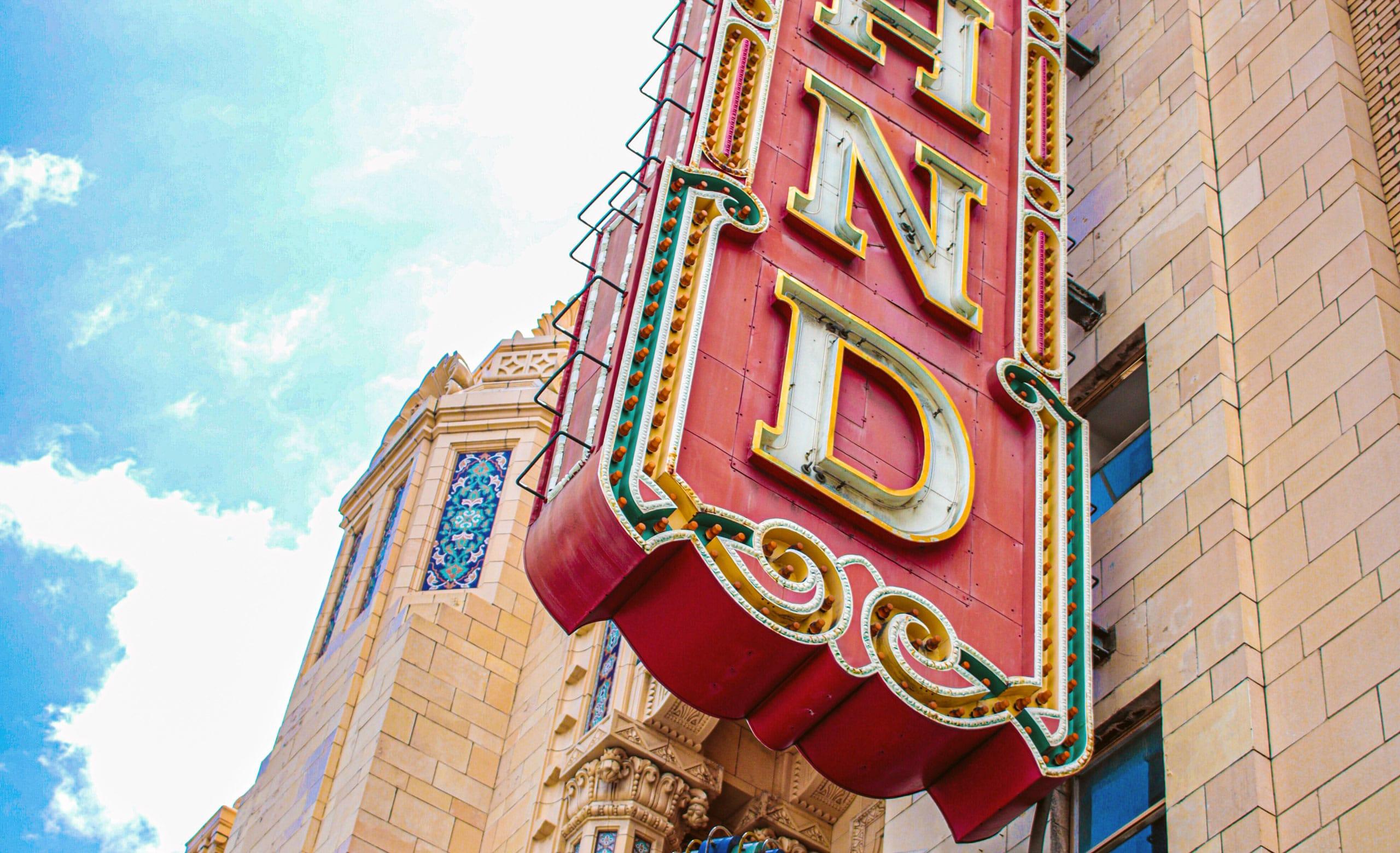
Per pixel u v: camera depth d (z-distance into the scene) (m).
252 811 27.31
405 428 31.31
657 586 12.81
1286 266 15.16
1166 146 17.55
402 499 29.55
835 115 16.55
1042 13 19.06
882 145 16.39
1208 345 15.32
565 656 25.36
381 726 24.89
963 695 13.01
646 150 16.03
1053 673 13.50
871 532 13.59
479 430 30.02
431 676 25.92
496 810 24.33
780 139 15.97
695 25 17.03
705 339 13.93
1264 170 16.11
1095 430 16.48
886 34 17.62
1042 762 12.99
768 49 16.39
